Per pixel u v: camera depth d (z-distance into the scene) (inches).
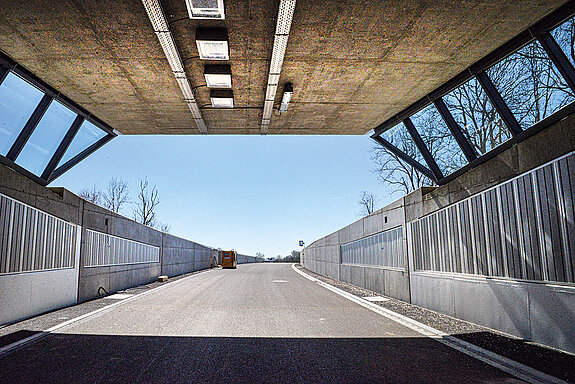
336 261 950.4
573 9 265.4
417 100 434.0
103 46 314.8
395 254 549.3
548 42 294.5
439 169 478.3
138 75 366.6
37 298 401.4
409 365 230.5
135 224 740.0
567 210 242.8
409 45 318.3
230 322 369.4
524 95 342.3
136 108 447.2
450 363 233.9
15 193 361.7
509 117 351.3
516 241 293.9
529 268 279.4
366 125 514.3
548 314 259.4
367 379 205.9
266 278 962.1
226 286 738.8
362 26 290.4
